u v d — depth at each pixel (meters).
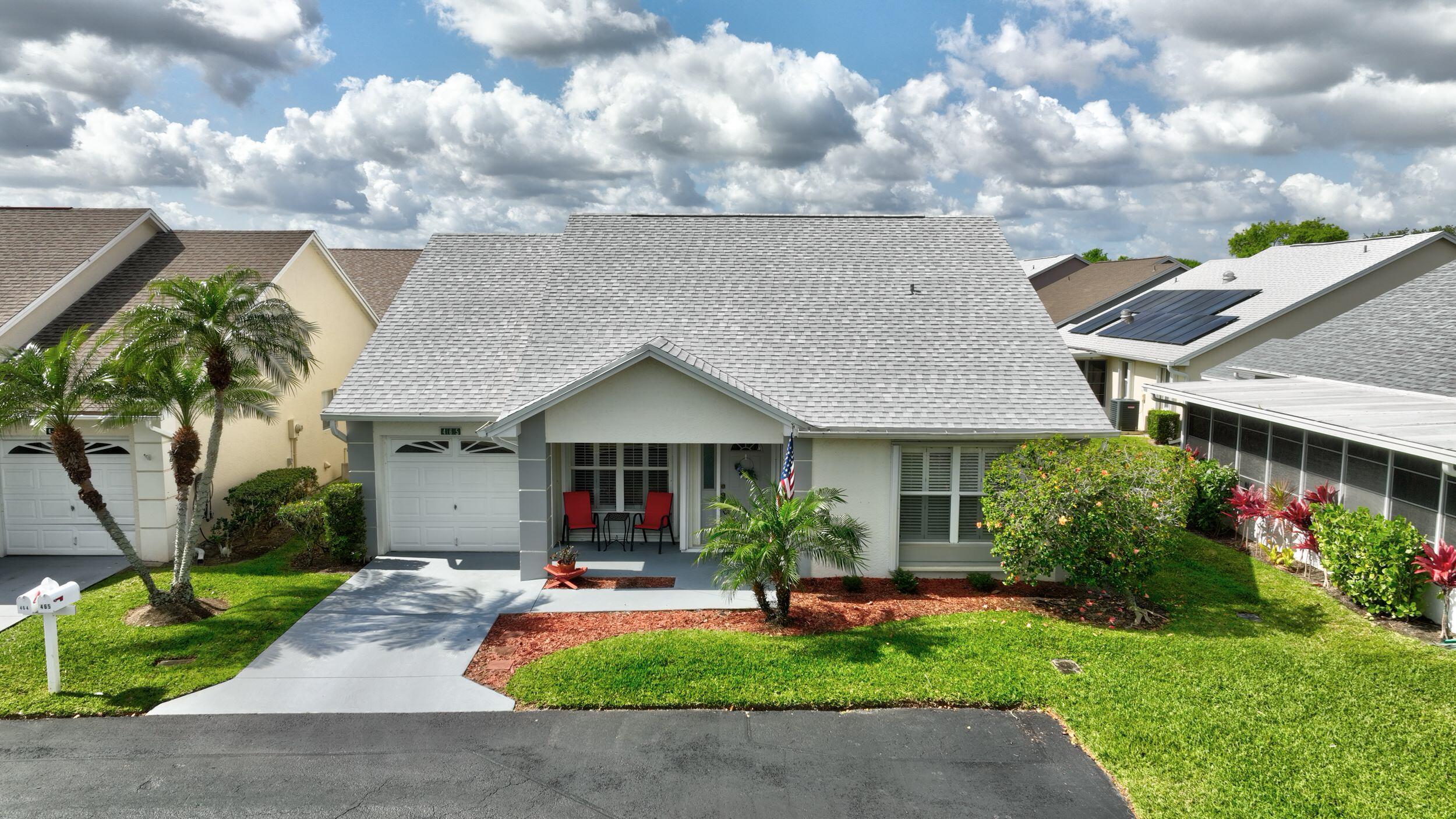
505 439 14.72
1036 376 15.25
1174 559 15.31
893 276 17.66
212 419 16.62
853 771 8.41
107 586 14.14
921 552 14.73
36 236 18.83
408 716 9.54
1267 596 13.23
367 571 15.05
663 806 7.84
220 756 8.66
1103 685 9.97
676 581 14.48
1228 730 8.88
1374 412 13.95
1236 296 30.09
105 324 17.02
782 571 11.96
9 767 8.42
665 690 10.01
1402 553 11.67
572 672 10.48
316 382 21.56
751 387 14.76
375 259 30.81
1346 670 10.21
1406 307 20.38
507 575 14.88
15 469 15.86
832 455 14.38
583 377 13.69
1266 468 16.61
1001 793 8.02
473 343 16.77
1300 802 7.63
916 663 10.65
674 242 18.58
